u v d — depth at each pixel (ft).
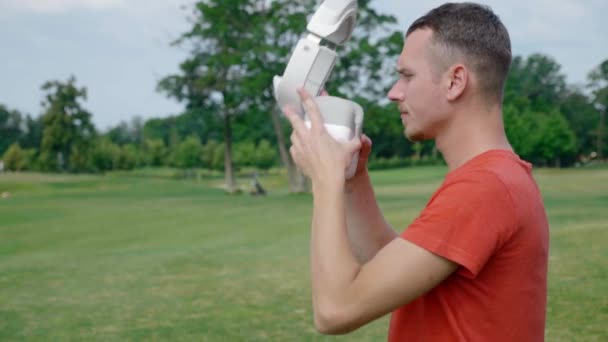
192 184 175.22
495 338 4.12
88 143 293.84
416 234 3.94
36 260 36.94
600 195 86.79
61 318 21.39
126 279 28.55
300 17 125.18
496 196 3.96
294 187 137.49
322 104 4.44
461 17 4.28
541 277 4.33
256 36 127.65
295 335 18.02
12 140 369.91
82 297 24.91
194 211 74.28
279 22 126.11
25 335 19.29
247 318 20.24
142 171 322.14
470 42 4.23
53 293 25.91
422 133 4.49
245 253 35.37
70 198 117.08
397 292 3.91
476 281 4.08
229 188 151.94
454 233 3.90
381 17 123.54
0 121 368.89
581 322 17.24
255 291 24.40
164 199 108.78
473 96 4.31
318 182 4.18
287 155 138.72
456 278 4.11
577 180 128.26
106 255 38.14
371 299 3.90
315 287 4.05
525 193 4.15
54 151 290.15
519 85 338.95
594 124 316.60
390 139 302.86
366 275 3.94
